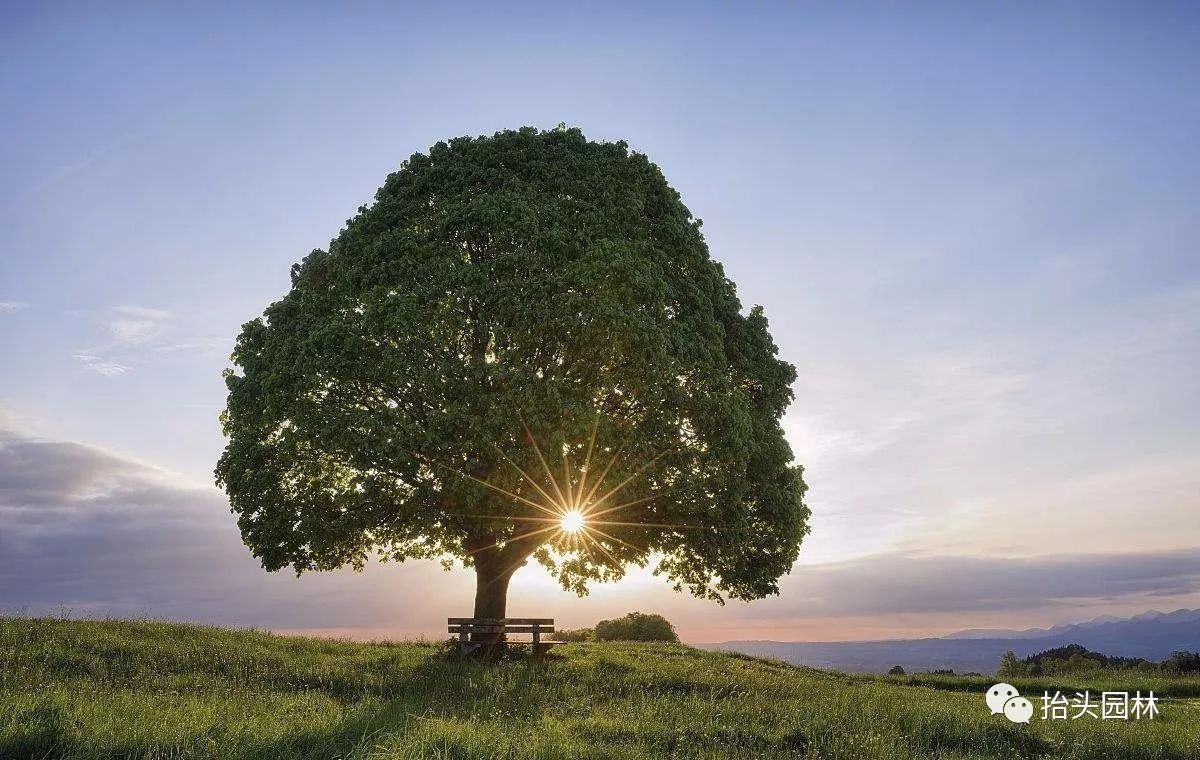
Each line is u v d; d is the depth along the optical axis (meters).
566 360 21.84
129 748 8.75
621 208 23.41
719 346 23.58
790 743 12.48
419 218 23.59
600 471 21.36
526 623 22.97
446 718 12.41
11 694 11.84
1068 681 26.55
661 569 25.62
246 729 9.80
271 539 23.03
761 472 24.14
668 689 18.20
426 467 21.72
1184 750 12.95
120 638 20.53
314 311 23.52
